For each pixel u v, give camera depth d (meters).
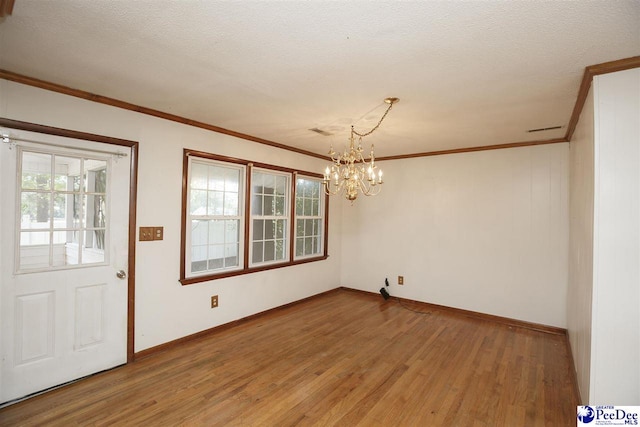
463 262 4.39
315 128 3.50
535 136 3.66
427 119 3.08
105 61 2.03
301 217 4.95
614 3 1.37
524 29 1.59
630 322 1.84
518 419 2.11
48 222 2.40
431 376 2.66
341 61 1.98
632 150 1.86
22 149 2.28
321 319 4.07
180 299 3.23
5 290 2.20
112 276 2.72
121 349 2.76
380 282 5.21
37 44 1.83
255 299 4.06
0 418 2.04
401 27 1.59
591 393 1.93
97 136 2.62
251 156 3.98
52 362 2.39
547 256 3.81
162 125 3.08
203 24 1.60
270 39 1.73
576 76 2.10
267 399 2.29
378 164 5.21
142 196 2.93
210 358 2.92
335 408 2.20
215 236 3.69
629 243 1.85
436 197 4.64
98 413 2.10
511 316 4.02
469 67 2.02
